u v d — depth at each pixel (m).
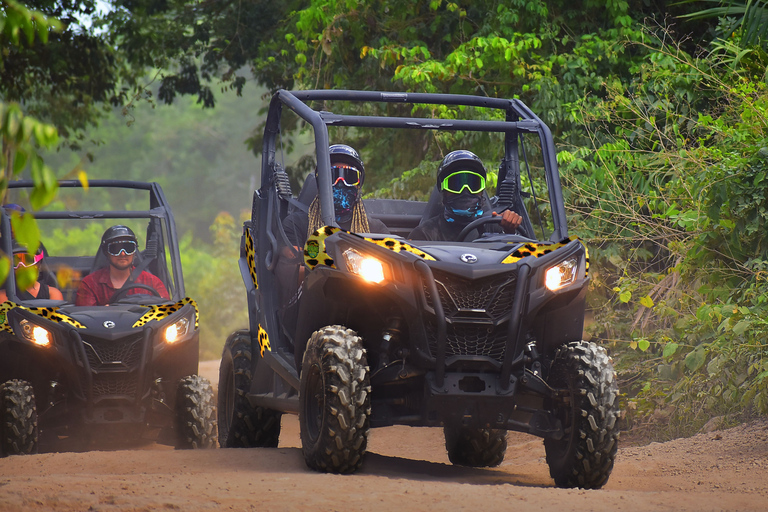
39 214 19.84
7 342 17.94
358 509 9.18
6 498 9.34
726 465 13.51
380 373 12.12
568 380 12.17
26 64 39.97
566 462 12.16
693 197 18.25
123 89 44.53
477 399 11.88
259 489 10.13
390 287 11.66
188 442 18.47
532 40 25.78
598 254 21.89
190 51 42.38
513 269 11.90
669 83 22.78
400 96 15.24
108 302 20.48
